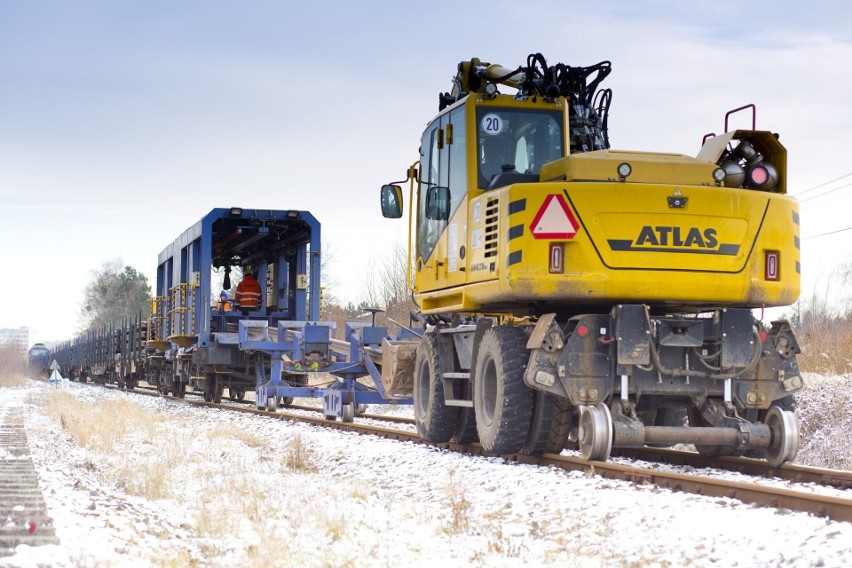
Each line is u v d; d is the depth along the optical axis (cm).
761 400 1113
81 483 976
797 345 1128
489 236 1161
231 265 3228
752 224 1104
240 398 3291
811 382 1906
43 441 1570
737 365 1095
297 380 2758
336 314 4981
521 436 1184
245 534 771
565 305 1189
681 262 1085
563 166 1134
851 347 2366
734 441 1078
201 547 715
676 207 1088
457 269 1270
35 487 878
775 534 697
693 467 1171
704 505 815
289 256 2822
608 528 771
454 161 1300
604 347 1105
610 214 1082
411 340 1833
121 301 14212
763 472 1109
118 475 1138
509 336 1193
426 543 752
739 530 717
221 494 988
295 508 878
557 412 1169
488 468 1112
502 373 1177
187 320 2881
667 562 662
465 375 1318
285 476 1175
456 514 828
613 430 1073
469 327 1316
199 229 2669
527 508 888
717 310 1107
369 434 1680
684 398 1189
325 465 1338
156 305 3709
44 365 9775
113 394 3828
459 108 1286
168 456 1320
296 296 2703
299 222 2686
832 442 1573
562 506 871
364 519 838
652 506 823
